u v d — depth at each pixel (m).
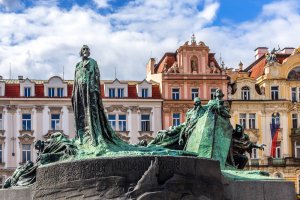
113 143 22.30
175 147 25.00
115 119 66.06
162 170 20.00
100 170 19.92
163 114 66.62
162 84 66.88
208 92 67.56
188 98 67.19
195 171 20.42
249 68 77.06
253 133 67.69
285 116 68.25
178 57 67.88
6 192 21.89
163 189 19.83
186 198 20.02
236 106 67.88
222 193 20.89
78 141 22.27
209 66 68.12
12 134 64.25
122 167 19.88
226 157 23.91
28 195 21.48
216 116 24.42
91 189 19.89
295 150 68.00
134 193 19.59
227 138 24.28
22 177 23.00
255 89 68.81
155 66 72.50
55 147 22.69
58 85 65.50
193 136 24.36
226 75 67.94
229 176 21.97
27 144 64.56
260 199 21.53
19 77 67.81
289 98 68.62
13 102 64.50
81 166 20.11
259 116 68.06
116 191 19.70
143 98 66.38
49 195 20.55
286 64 69.06
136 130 66.06
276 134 67.50
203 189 20.45
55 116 65.19
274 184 21.73
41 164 22.17
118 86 66.44
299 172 66.69
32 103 64.81
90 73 22.33
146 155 20.05
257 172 22.98
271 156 67.25
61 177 20.38
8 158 63.94
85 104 22.23
